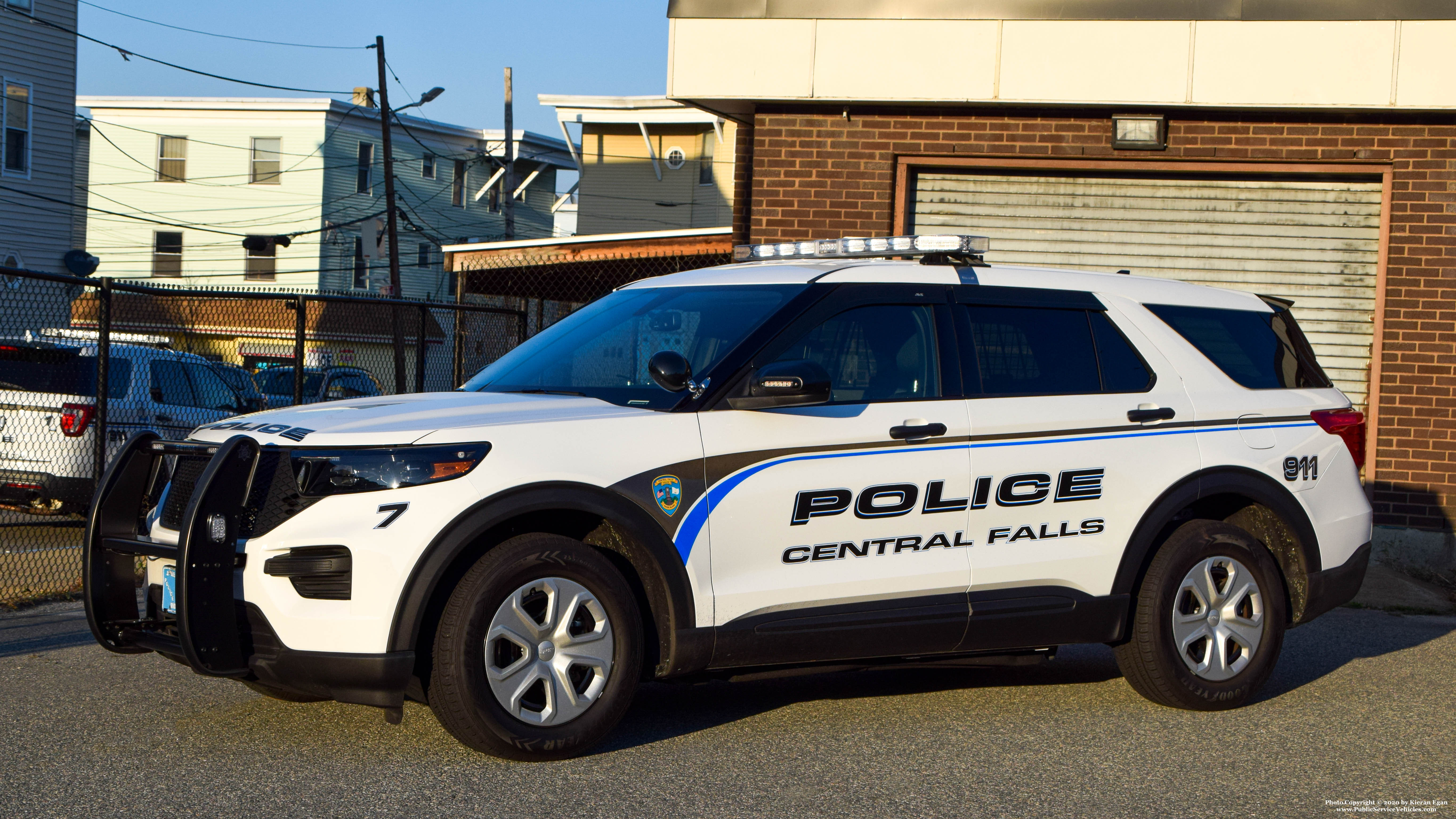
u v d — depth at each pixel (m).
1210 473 5.78
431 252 45.38
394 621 4.36
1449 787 4.71
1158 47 10.53
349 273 42.44
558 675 4.63
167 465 5.08
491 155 45.69
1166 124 10.74
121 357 11.86
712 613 4.87
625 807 4.24
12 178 26.61
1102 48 10.59
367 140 42.78
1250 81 10.42
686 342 5.28
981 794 4.49
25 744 4.83
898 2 10.78
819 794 4.44
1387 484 10.49
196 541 4.33
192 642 4.31
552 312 21.42
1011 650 5.52
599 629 4.70
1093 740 5.25
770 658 5.01
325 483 4.42
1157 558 5.69
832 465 5.07
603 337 5.50
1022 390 5.49
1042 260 11.17
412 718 5.27
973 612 5.29
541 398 5.07
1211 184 10.95
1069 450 5.49
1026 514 5.41
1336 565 6.14
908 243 5.68
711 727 5.32
